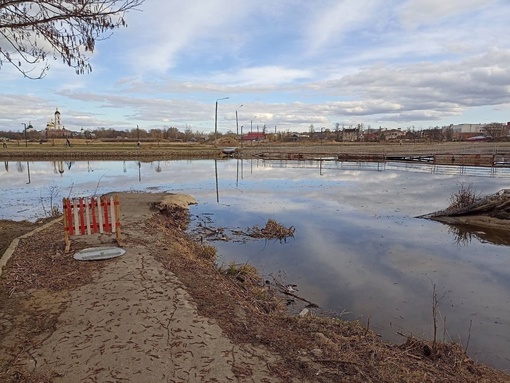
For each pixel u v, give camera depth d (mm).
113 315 5125
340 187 25047
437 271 9336
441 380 4254
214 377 3828
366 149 71688
